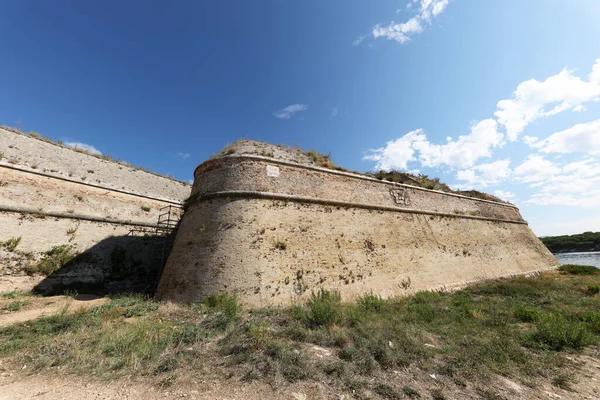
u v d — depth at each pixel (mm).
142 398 3521
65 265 13172
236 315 7199
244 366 4387
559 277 18719
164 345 5098
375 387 3941
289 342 5469
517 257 20922
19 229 12258
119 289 14297
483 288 14133
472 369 4613
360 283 11398
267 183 11523
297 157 13805
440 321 7746
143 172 19812
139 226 17078
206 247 10062
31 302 9938
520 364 4984
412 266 13688
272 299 9172
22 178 13133
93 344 5184
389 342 5629
